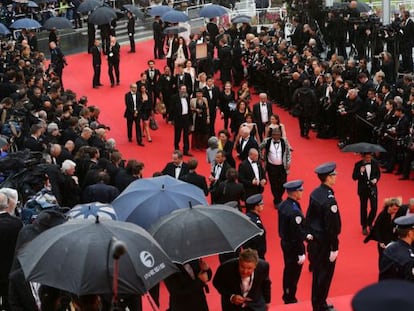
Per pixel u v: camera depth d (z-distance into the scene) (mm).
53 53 32719
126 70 35500
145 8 43375
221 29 35812
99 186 15492
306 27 32656
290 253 13234
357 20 30922
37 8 42312
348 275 15969
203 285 10352
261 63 30922
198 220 9781
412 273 10258
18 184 14742
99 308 8203
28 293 9430
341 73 26078
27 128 20141
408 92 23188
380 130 21922
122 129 27969
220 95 25594
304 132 26047
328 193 12344
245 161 18516
